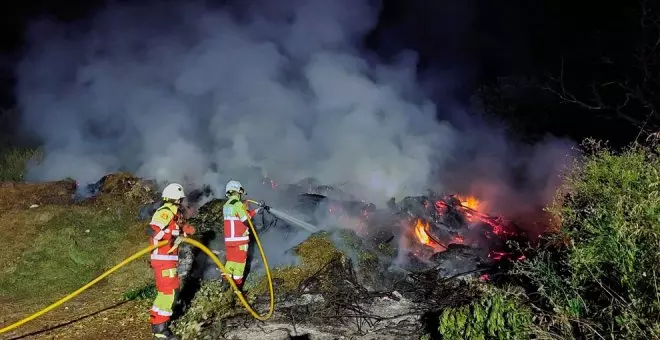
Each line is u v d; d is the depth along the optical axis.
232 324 6.48
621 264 4.68
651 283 4.33
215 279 7.65
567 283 5.18
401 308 6.91
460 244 8.80
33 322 6.83
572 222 5.72
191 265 7.94
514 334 4.67
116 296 7.62
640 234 4.72
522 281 6.40
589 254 4.94
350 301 6.97
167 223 6.07
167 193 6.28
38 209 10.12
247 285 7.46
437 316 6.51
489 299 5.04
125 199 10.68
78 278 8.30
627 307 4.31
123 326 6.66
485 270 7.80
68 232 9.38
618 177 5.57
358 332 6.32
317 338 6.21
